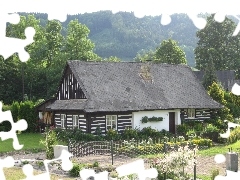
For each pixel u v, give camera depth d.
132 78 36.84
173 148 24.77
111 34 120.12
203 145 28.44
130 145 26.06
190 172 19.09
